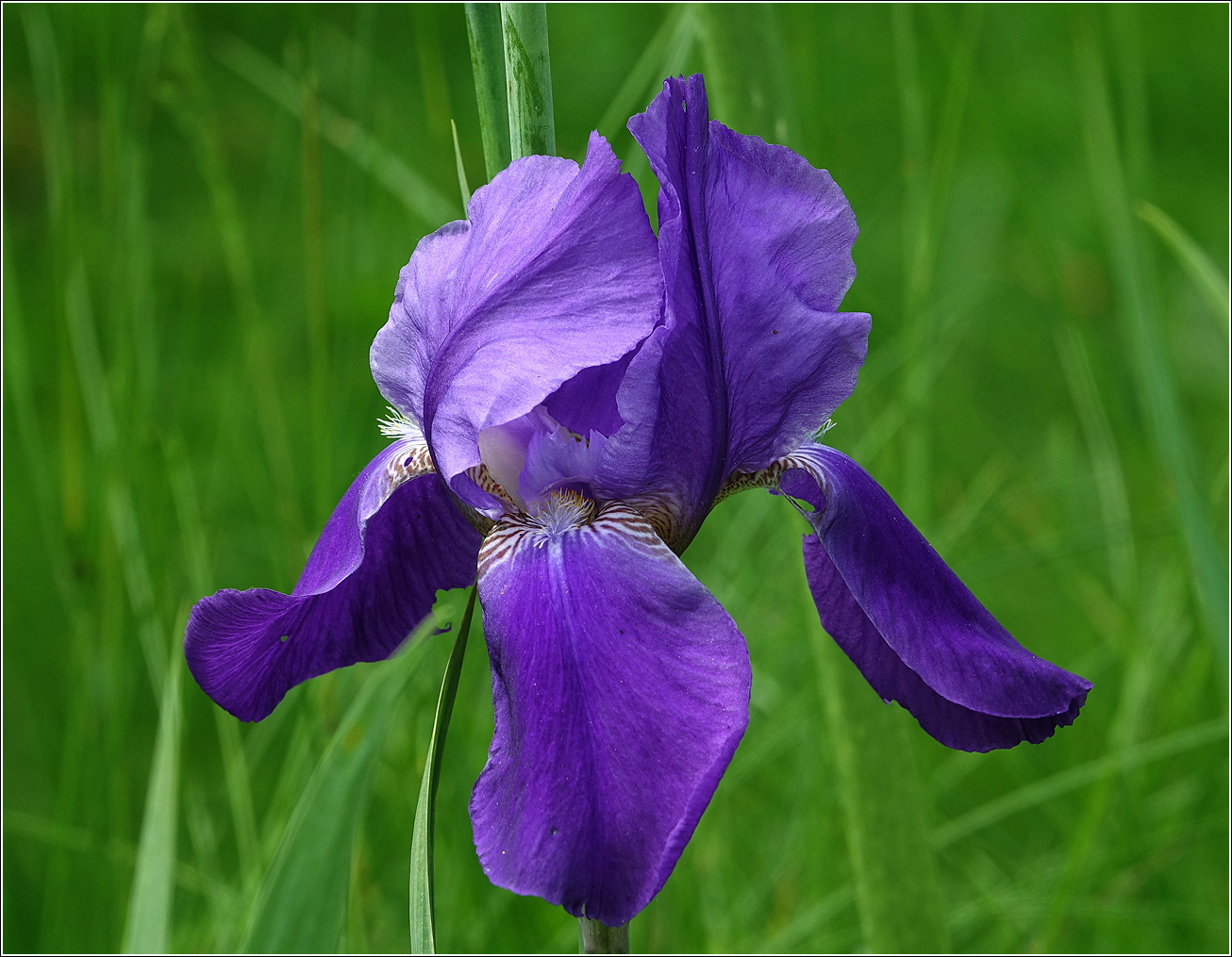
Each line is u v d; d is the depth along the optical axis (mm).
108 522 938
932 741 1107
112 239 989
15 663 1158
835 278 688
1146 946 979
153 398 1049
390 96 1356
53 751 1199
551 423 684
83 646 957
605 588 663
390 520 724
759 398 686
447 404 671
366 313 1319
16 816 979
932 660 690
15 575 1312
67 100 1041
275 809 873
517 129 686
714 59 782
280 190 1153
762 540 1199
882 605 693
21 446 1292
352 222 1040
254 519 1314
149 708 1319
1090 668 1140
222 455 1121
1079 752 1108
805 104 986
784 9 1029
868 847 792
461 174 700
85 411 1191
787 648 1058
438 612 712
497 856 644
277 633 707
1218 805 963
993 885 1086
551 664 655
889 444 945
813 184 684
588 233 664
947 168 977
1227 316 818
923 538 712
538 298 665
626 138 976
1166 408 827
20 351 1028
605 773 646
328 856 701
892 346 1156
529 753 648
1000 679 689
